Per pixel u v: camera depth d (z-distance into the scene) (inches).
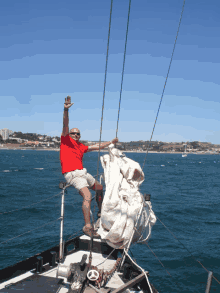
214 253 410.9
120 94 159.6
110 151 162.6
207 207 832.3
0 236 483.8
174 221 629.6
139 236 153.1
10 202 845.8
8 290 115.4
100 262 153.7
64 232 514.6
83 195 143.3
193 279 324.2
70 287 117.0
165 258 390.3
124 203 142.9
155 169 3051.2
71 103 135.6
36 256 140.5
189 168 3435.0
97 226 169.8
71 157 150.8
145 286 125.0
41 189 1179.9
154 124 150.1
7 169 2384.4
